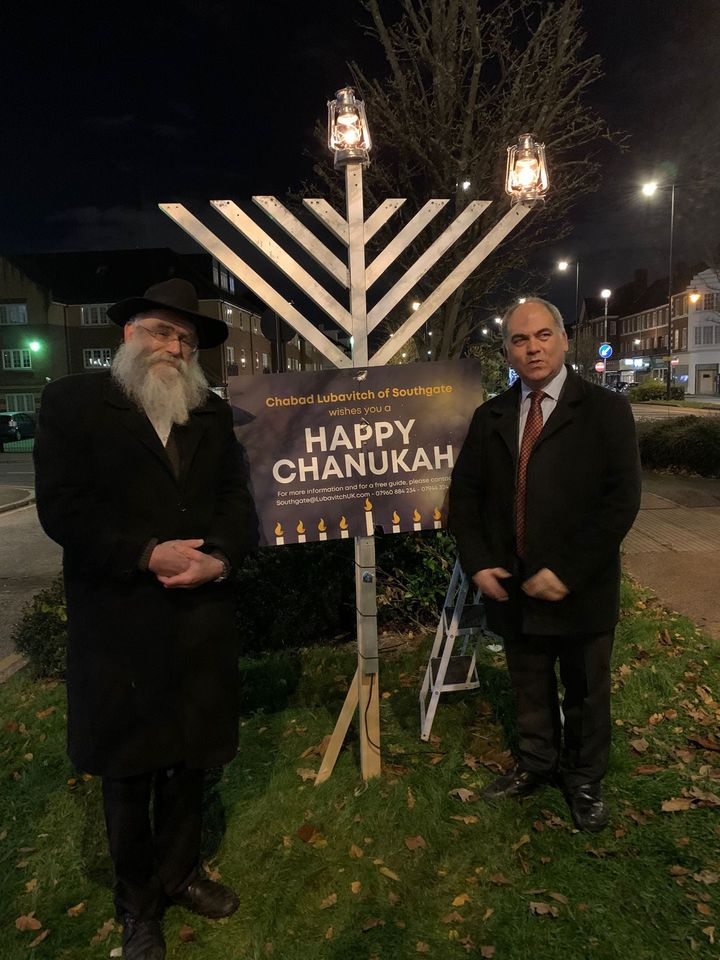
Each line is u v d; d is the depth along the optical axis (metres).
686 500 7.98
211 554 2.08
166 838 2.21
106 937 2.19
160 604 2.01
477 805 2.67
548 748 2.68
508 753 3.02
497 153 4.59
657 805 2.64
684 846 2.40
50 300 39.03
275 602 4.22
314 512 2.67
